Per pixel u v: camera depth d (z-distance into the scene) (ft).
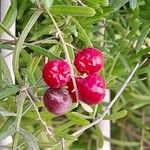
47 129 0.34
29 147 0.33
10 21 0.38
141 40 0.44
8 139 0.44
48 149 0.47
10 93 0.35
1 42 0.38
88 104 0.31
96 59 0.31
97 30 0.47
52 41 0.37
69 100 0.32
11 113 0.34
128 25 0.47
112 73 0.47
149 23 0.46
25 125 0.40
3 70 0.38
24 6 0.41
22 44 0.34
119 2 0.42
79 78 0.31
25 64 0.46
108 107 0.38
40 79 0.37
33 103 0.34
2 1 0.42
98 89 0.31
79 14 0.34
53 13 0.34
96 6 0.37
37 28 0.42
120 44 0.46
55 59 0.34
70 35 0.39
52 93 0.31
